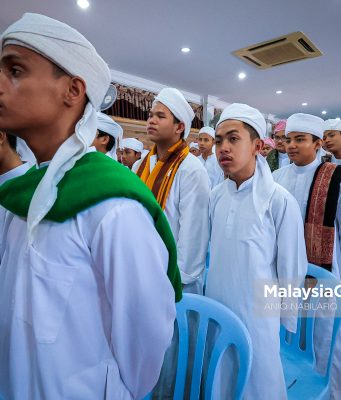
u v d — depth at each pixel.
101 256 0.46
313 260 1.47
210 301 0.89
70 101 0.47
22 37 0.42
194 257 1.22
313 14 2.63
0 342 0.53
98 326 0.50
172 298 0.53
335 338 1.00
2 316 0.53
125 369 0.53
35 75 0.44
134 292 0.47
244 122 0.95
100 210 0.46
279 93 5.42
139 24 2.79
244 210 0.99
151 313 0.49
